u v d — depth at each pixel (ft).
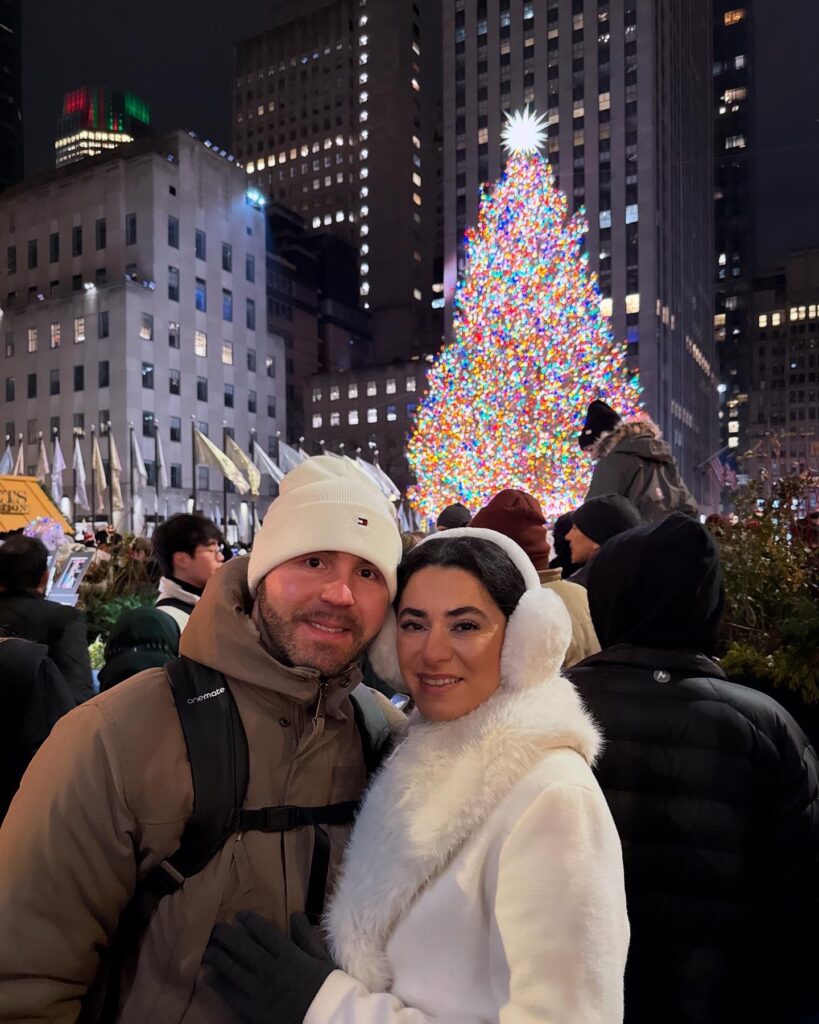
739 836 5.66
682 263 269.03
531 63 253.85
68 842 4.18
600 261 238.27
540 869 3.67
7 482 25.32
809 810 5.89
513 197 87.97
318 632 4.57
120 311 173.78
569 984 3.47
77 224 194.70
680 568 6.27
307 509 4.66
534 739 4.05
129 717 4.43
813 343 403.34
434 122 380.78
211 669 4.65
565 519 15.03
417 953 3.90
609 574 6.64
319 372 298.76
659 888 5.66
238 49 400.26
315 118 375.25
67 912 4.17
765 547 12.59
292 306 290.97
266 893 4.33
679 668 6.17
